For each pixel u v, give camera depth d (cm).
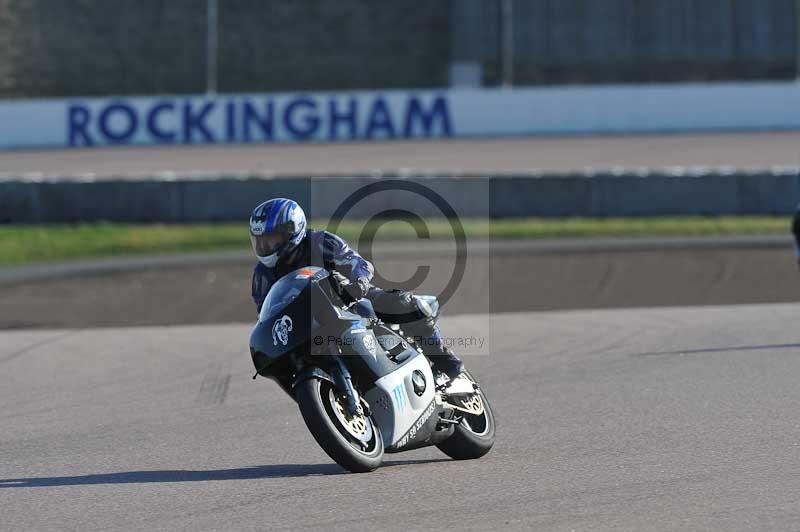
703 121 11694
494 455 2220
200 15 14350
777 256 5906
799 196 7862
